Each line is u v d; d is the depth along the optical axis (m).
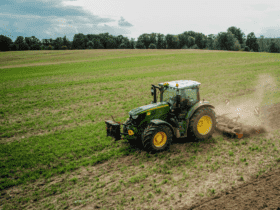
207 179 5.88
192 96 8.04
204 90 16.94
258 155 6.85
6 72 34.12
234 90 16.25
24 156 7.84
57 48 121.00
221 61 36.31
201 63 35.19
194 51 62.50
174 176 6.12
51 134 9.85
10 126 11.23
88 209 5.11
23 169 7.03
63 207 5.25
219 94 15.49
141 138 7.35
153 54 55.84
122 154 7.54
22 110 14.10
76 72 31.42
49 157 7.65
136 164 6.87
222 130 8.49
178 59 42.97
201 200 5.11
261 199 4.99
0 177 6.68
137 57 50.03
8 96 18.09
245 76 21.59
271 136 8.03
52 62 47.19
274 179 5.65
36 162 7.41
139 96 16.25
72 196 5.63
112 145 8.29
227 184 5.61
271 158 6.61
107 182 6.10
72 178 6.34
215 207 4.85
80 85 21.73
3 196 5.80
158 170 6.43
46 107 14.62
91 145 8.35
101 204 5.24
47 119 12.11
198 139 7.98
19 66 41.59
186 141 8.20
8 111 14.06
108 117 11.87
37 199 5.59
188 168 6.45
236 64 31.41
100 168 6.84
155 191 5.54
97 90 19.09
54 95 17.95
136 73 28.19
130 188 5.74
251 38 100.00
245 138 8.08
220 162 6.64
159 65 35.28
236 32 103.75
